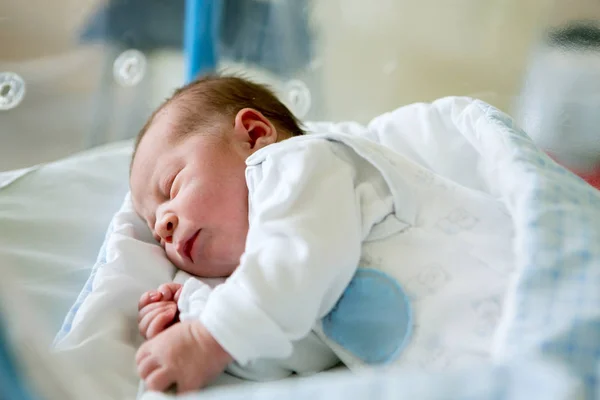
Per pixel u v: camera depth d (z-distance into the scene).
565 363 0.48
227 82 0.98
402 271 0.68
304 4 1.56
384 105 1.68
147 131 0.92
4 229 0.94
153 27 1.31
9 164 1.08
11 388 0.44
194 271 0.81
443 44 1.56
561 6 1.31
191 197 0.79
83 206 1.05
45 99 1.12
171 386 0.60
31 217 0.98
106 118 1.26
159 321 0.70
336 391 0.44
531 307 0.53
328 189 0.70
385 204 0.73
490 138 0.77
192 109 0.91
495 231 0.68
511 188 0.68
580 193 0.67
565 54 1.28
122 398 0.63
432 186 0.74
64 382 0.47
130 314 0.76
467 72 1.53
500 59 1.45
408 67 1.64
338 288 0.66
